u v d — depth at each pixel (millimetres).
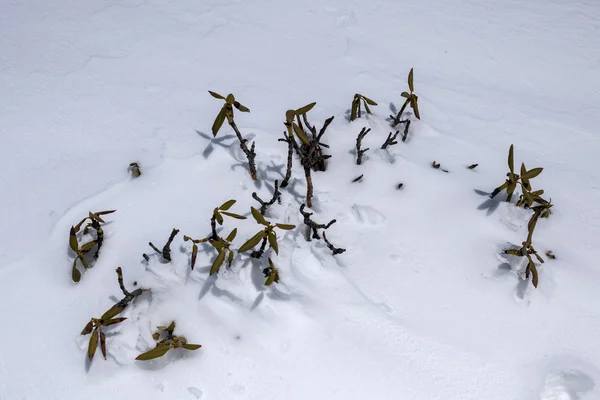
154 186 1878
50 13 2623
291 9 2781
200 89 2250
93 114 2115
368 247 1754
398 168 1943
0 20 2557
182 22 2613
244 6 2773
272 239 1512
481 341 1588
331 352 1553
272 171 1923
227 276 1609
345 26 2680
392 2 2939
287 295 1600
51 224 1781
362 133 1868
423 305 1641
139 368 1525
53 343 1566
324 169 1953
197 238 1735
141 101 2178
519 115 2260
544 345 1589
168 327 1569
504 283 1686
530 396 1515
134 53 2406
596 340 1603
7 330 1586
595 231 1847
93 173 1911
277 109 2168
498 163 2035
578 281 1709
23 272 1688
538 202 1710
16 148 1988
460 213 1847
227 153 1964
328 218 1800
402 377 1526
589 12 3035
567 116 2279
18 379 1513
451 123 2188
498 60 2551
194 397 1489
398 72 2418
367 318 1599
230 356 1544
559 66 2551
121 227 1771
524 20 2902
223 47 2477
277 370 1527
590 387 1535
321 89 2289
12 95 2172
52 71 2289
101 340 1493
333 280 1636
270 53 2463
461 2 3023
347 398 1496
